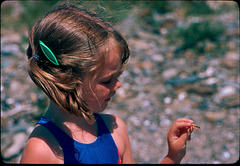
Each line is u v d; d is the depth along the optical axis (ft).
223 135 20.07
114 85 6.76
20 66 27.02
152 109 22.90
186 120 7.36
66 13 6.59
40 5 34.53
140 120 21.61
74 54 6.24
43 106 9.52
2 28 34.22
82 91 6.44
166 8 41.88
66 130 6.61
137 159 18.13
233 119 21.48
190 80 25.94
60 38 6.29
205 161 17.79
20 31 34.17
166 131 20.70
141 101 23.89
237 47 32.53
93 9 7.65
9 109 21.35
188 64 29.91
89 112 6.42
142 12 38.11
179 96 24.29
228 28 36.76
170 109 22.86
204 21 36.96
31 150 6.13
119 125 7.96
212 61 29.94
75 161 6.39
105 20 7.04
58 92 6.24
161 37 36.70
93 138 6.97
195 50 32.53
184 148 7.32
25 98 22.66
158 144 19.54
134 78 27.37
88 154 6.63
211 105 22.99
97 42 6.27
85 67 6.25
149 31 37.68
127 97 24.58
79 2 7.70
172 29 38.01
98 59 6.27
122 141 7.69
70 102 6.30
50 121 6.55
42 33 6.44
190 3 42.65
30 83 24.91
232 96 23.70
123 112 22.49
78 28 6.32
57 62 6.30
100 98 6.60
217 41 33.78
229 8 43.42
